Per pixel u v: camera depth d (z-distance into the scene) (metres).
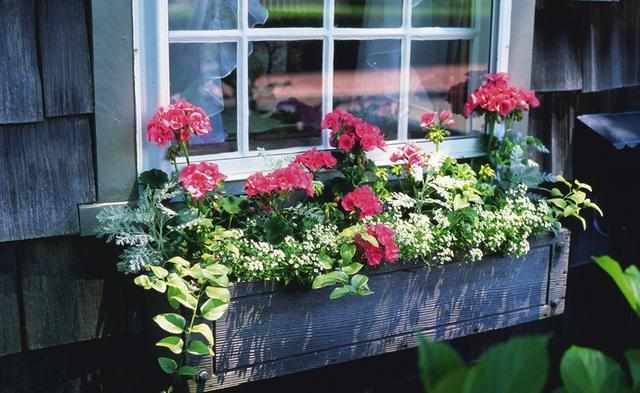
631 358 0.77
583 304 2.94
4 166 1.87
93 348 2.08
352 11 2.35
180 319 1.86
